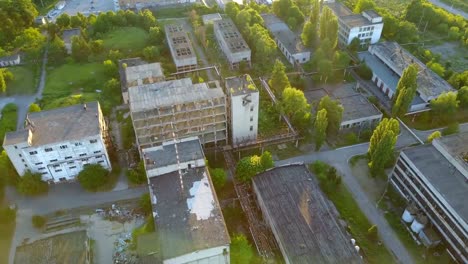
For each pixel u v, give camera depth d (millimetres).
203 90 113750
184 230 81688
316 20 167000
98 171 105812
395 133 102188
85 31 180375
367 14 171875
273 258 86938
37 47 164875
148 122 109812
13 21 183125
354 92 141500
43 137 102562
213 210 85812
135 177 106312
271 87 142250
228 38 163500
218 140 119875
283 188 98062
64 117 110438
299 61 160000
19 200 104188
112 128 128250
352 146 120125
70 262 86375
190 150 97562
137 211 100625
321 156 116500
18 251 89875
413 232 94250
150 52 160375
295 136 118625
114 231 96312
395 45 160375
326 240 85688
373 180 108625
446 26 182500
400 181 103438
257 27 165375
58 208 102062
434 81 139125
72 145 102625
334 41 157500
